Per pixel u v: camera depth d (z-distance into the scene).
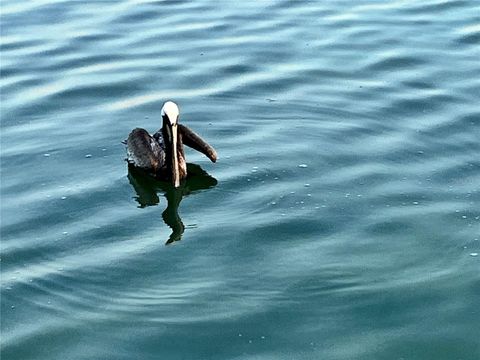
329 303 13.01
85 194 16.48
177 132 17.39
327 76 21.16
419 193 15.91
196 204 16.06
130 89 21.02
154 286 13.55
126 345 12.21
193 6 26.12
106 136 18.80
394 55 22.11
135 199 16.41
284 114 19.41
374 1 25.97
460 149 17.47
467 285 13.28
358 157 17.34
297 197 15.95
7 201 16.20
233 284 13.53
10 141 18.56
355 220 15.12
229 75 21.47
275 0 26.38
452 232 14.65
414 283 13.38
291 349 12.05
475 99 19.61
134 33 24.20
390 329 12.40
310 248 14.40
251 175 16.84
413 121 18.75
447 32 23.38
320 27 24.11
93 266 14.12
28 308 13.07
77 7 26.33
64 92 20.88
